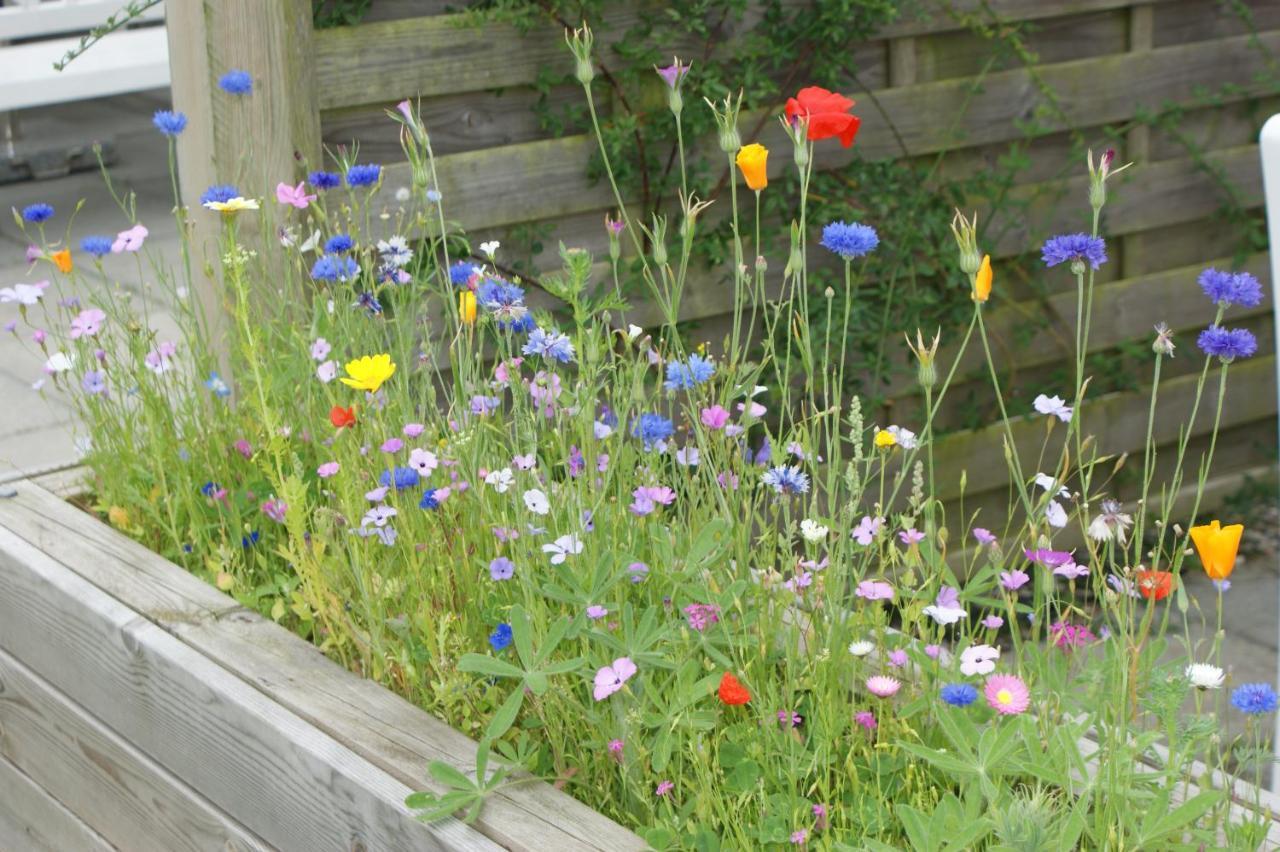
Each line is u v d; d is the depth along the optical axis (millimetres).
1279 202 1953
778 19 3453
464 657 1566
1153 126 4207
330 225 2727
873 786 1597
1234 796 1523
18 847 2469
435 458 1873
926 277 3945
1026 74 3910
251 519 2295
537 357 2088
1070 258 1508
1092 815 1481
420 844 1530
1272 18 4305
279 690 1784
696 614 1625
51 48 6098
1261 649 3654
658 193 3414
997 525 4148
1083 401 4223
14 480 2496
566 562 1714
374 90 2959
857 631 1744
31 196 6297
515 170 3195
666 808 1558
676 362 1821
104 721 2080
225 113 2689
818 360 3648
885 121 3717
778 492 1668
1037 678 1613
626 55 3230
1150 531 4316
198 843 1937
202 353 2527
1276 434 4609
